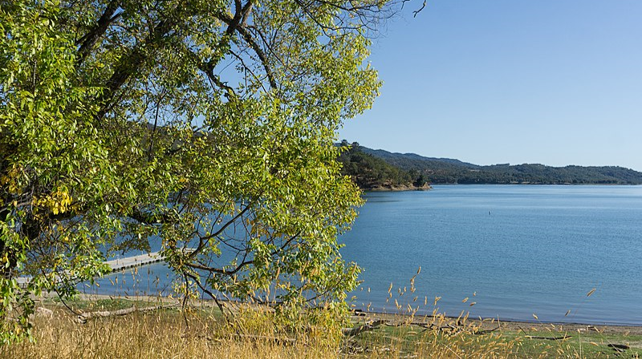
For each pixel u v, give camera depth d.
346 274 7.38
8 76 4.52
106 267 5.69
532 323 19.45
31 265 5.54
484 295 27.61
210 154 7.62
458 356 6.23
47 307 10.62
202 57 8.82
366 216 99.12
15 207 4.76
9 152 4.91
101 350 5.37
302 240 7.37
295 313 6.61
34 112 4.54
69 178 5.09
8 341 4.86
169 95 7.88
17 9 5.21
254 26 10.14
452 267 38.59
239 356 5.46
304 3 9.97
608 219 98.62
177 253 7.35
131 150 6.76
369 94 10.34
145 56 7.73
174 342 5.68
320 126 8.32
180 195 7.68
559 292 29.33
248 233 7.45
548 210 126.50
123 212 6.38
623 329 18.69
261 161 6.90
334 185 8.29
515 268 38.81
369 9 9.97
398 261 41.44
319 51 10.17
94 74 7.30
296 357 5.64
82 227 5.66
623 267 40.25
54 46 4.95
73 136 4.98
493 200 177.38
